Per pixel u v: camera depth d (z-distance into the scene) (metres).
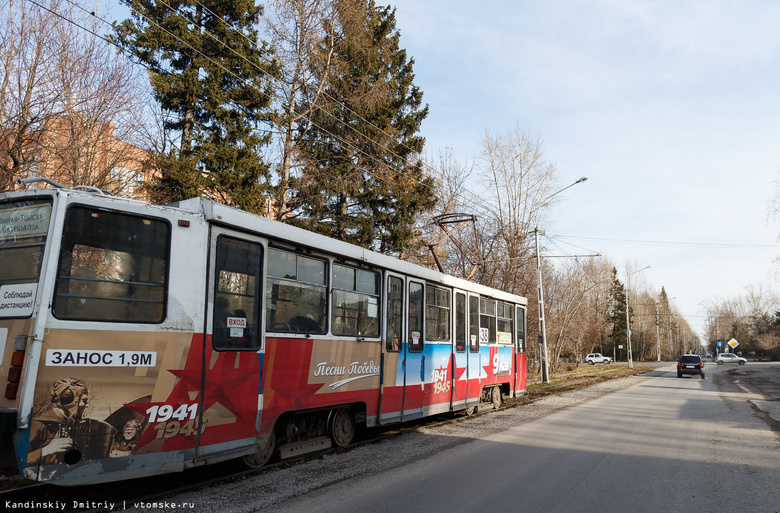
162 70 17.75
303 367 7.54
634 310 90.25
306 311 7.70
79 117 14.30
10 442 4.79
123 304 5.45
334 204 23.45
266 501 5.77
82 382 5.08
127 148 15.70
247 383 6.59
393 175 23.34
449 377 11.80
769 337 80.75
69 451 4.95
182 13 18.23
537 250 30.16
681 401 17.53
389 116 24.02
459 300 12.55
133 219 5.66
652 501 5.95
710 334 125.88
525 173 38.12
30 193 5.32
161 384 5.61
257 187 18.17
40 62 13.84
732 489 6.48
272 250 7.14
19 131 13.44
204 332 6.06
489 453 8.48
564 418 12.62
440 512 5.52
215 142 18.22
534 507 5.71
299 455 7.89
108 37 15.28
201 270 6.11
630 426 11.48
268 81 18.86
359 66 21.92
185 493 6.01
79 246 5.25
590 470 7.39
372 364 9.11
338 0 19.70
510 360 15.66
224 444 6.25
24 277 5.16
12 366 4.82
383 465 7.55
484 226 34.47
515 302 16.23
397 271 9.95
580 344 53.34
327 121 20.78
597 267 62.94
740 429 11.30
